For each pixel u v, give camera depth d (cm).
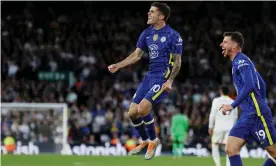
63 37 6431
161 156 4300
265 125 1803
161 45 1966
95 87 5469
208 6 7175
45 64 5844
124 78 5788
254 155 4494
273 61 6391
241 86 1814
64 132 4628
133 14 7231
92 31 6638
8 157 3934
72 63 5891
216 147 2945
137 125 2048
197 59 6191
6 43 6056
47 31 6538
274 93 5575
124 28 6769
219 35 6694
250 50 6638
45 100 5322
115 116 4931
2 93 5266
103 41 6506
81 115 4903
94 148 4625
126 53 6331
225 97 2917
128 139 4706
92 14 7106
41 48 6069
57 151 4603
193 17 7062
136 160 3788
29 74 5769
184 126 4119
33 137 4603
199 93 5544
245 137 1816
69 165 3338
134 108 2011
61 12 7056
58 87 5512
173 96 5203
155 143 2041
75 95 5375
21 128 4594
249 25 7019
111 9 7231
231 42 1848
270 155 1852
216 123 2922
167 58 1972
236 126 1825
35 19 6675
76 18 6831
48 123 4625
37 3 6944
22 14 6656
